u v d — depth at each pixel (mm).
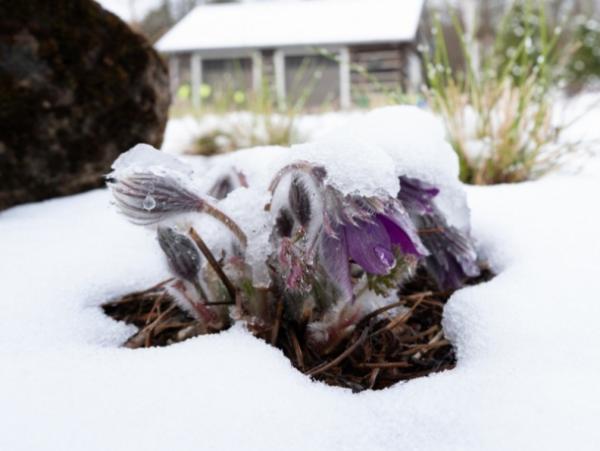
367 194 203
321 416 178
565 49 657
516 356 203
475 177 484
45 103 408
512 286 247
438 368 226
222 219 221
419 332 257
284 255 217
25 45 397
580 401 177
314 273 222
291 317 236
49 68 408
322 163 209
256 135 775
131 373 192
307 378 198
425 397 186
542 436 166
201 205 218
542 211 326
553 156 505
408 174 247
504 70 566
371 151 207
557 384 185
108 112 442
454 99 516
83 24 428
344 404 185
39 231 333
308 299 228
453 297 250
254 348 207
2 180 396
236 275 234
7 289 256
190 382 187
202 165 561
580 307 224
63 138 421
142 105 462
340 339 230
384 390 193
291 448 167
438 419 178
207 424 172
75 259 286
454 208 270
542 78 524
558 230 296
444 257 271
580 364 196
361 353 232
